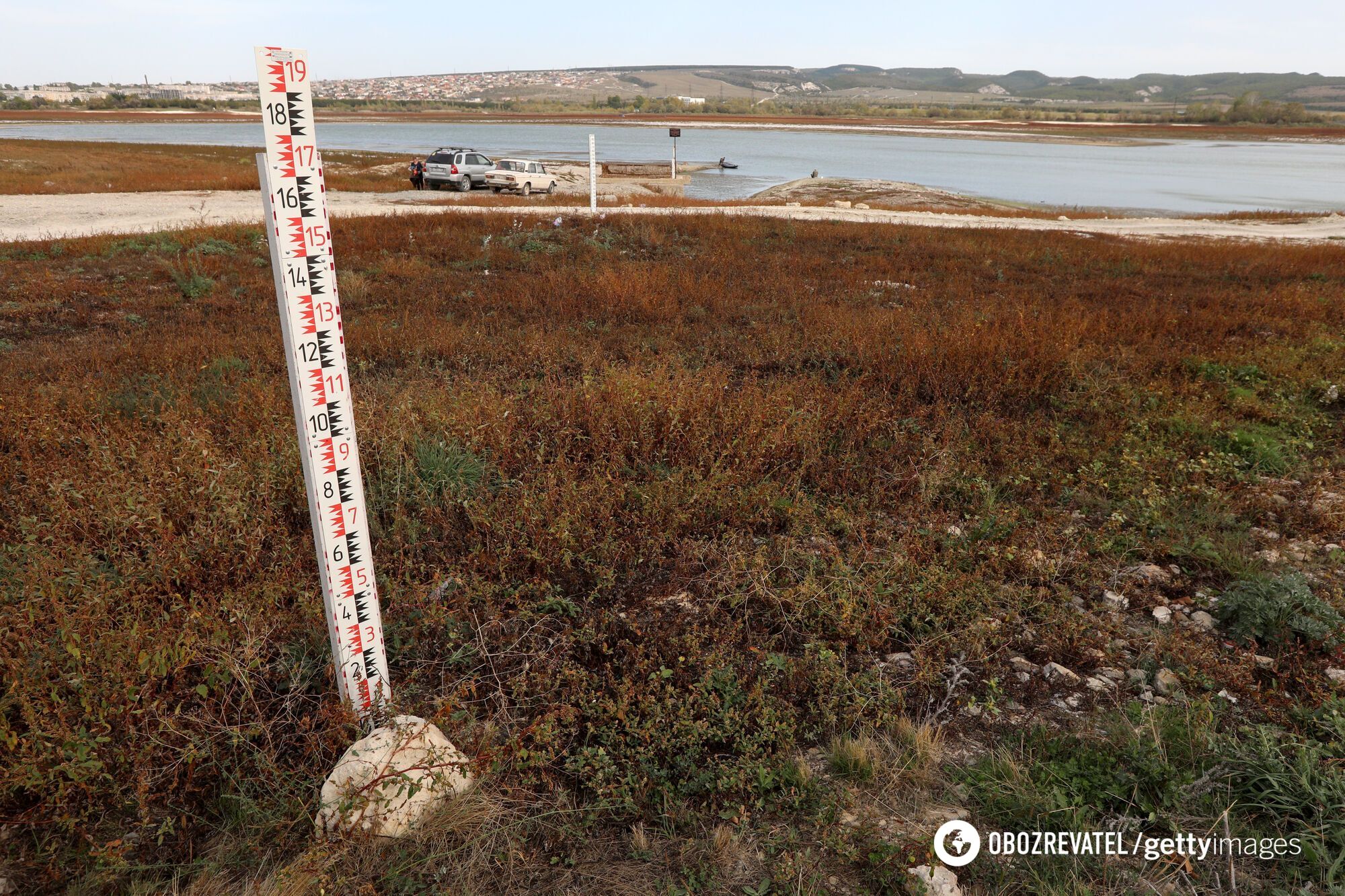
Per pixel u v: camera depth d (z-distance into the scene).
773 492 5.47
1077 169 69.25
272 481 4.92
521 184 33.47
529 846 2.90
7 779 2.67
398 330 9.58
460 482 5.25
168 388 6.98
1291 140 140.62
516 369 8.41
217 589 4.02
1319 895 2.63
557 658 3.81
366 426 5.75
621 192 38.56
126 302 11.34
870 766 3.20
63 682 3.04
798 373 8.45
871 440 6.74
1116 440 6.95
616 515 5.17
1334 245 23.69
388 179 37.34
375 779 2.77
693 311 11.47
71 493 4.50
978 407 7.73
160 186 29.23
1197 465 6.25
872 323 9.97
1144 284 15.30
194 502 4.60
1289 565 4.88
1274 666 3.86
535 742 3.20
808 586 4.23
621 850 2.91
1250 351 9.85
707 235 18.94
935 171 63.94
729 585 4.42
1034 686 3.82
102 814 2.84
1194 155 95.50
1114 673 3.94
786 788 3.16
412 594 4.15
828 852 2.87
